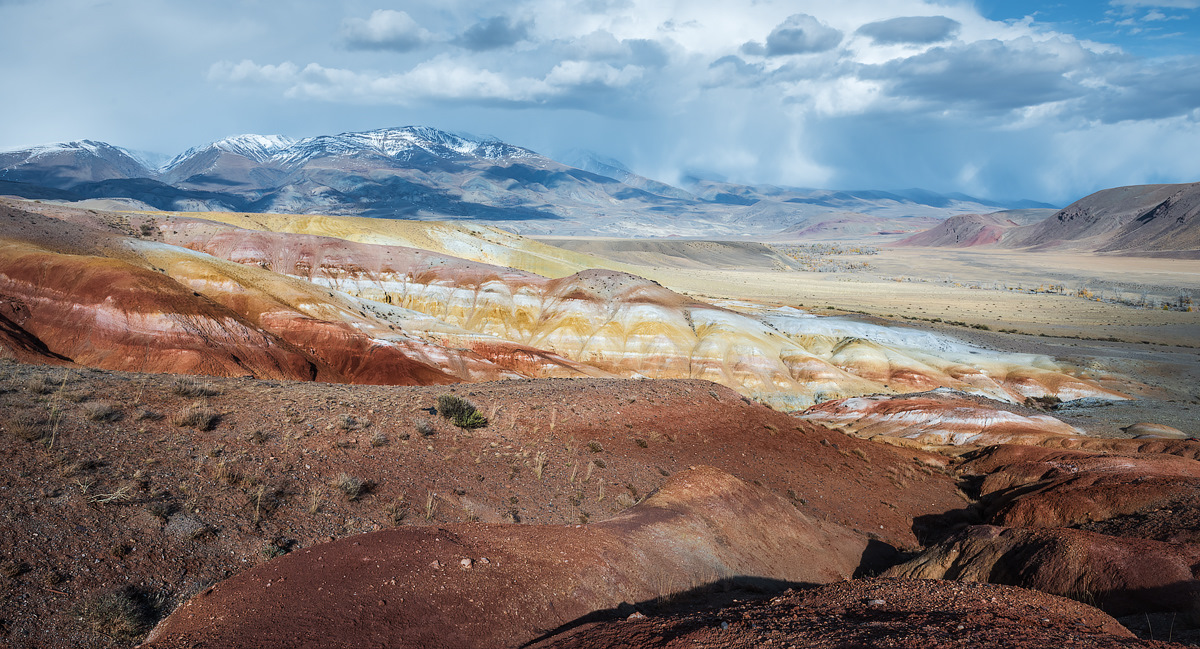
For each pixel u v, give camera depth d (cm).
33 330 4481
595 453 2038
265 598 916
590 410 2411
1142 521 2067
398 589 980
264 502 1291
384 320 8175
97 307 4619
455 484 1611
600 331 9931
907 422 4662
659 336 9700
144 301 4741
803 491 2348
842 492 2467
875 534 2198
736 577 1398
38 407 1396
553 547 1201
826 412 5391
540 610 1034
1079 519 2278
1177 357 10788
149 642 850
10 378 1555
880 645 711
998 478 2984
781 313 13725
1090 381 9188
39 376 1619
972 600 952
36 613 909
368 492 1455
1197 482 2267
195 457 1384
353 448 1638
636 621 948
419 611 949
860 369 9612
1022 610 906
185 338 4706
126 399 1587
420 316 8850
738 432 2702
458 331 8412
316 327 6456
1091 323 16450
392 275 11300
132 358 4459
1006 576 1600
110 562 1035
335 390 2152
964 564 1703
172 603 1012
